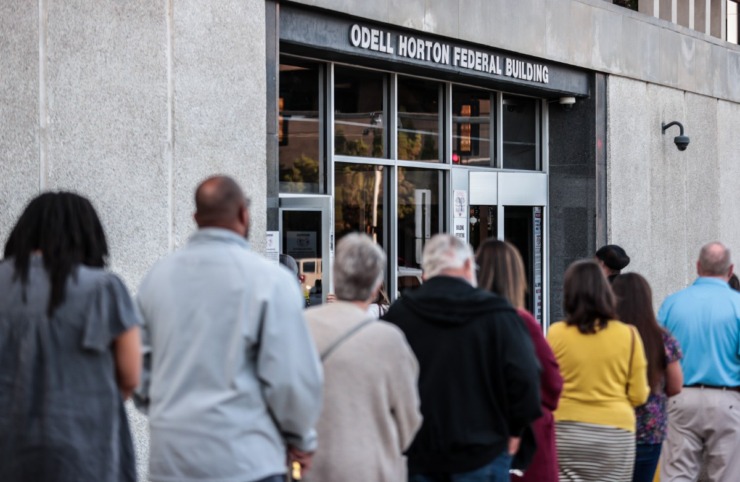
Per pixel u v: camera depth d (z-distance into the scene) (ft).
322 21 28.73
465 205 37.04
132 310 11.39
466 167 37.22
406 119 34.65
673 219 45.96
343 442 12.85
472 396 14.19
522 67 36.88
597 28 40.32
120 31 22.66
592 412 17.04
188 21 24.20
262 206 26.14
